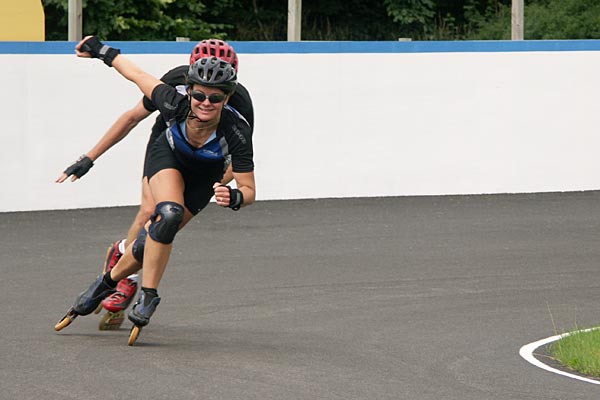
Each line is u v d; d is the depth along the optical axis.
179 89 14.58
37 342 14.58
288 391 12.34
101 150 15.68
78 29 31.05
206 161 14.37
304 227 25.14
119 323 15.49
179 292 18.38
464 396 12.33
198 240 23.44
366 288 18.95
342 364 13.72
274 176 28.88
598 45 30.73
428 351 14.62
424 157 29.86
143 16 48.69
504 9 55.09
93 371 13.02
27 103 26.77
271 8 58.41
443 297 18.33
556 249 23.11
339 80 29.12
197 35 51.09
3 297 17.80
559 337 15.49
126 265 14.62
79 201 27.52
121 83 27.59
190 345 14.56
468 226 25.62
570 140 30.72
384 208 27.84
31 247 22.52
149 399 11.88
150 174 14.52
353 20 58.72
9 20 31.47
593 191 30.84
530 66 30.28
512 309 17.53
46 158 27.08
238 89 14.86
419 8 57.06
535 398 12.32
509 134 30.30
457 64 29.83
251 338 15.14
